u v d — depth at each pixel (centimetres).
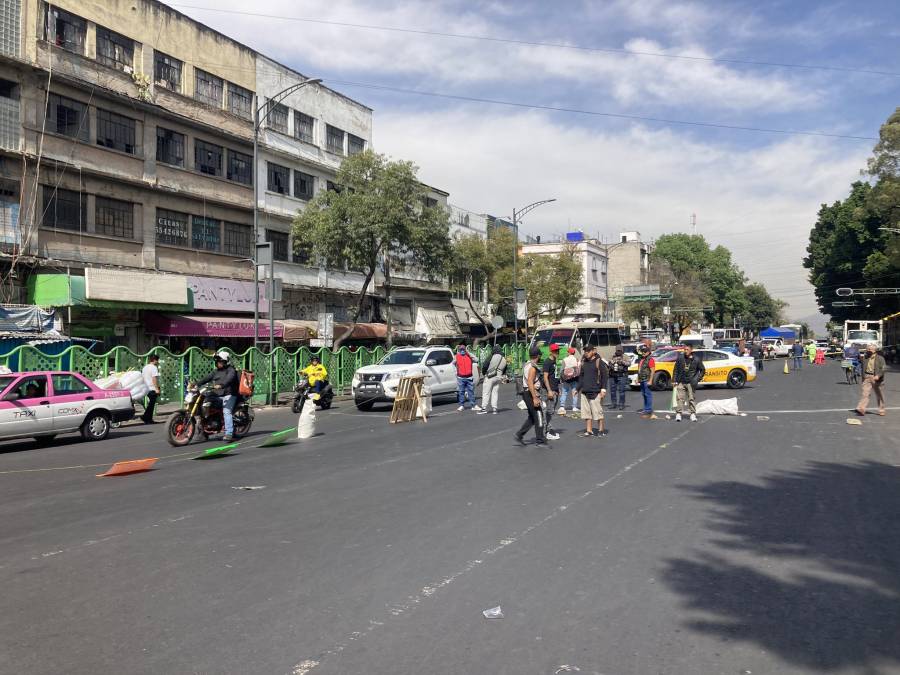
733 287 10388
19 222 2270
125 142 2653
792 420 1748
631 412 1977
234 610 495
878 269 6059
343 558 616
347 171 3092
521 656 419
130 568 595
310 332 3316
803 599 514
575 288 5278
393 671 399
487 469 1071
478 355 3741
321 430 1666
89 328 2473
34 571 590
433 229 3172
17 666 410
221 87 3127
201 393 1431
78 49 2483
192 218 2959
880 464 1101
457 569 584
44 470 1142
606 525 727
